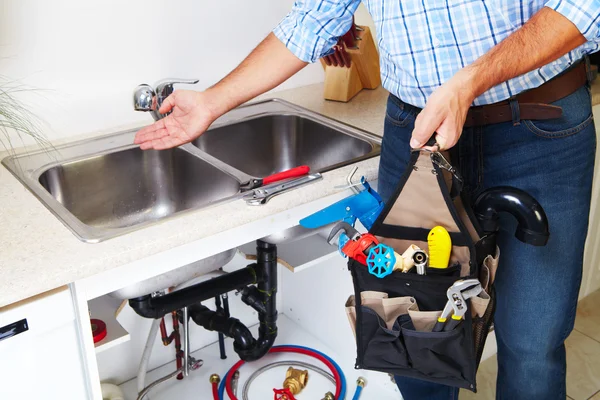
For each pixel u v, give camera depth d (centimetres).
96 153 154
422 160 101
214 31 176
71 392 118
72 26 154
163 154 161
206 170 151
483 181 123
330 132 169
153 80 171
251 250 176
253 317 224
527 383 140
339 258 190
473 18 109
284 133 180
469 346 110
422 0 112
